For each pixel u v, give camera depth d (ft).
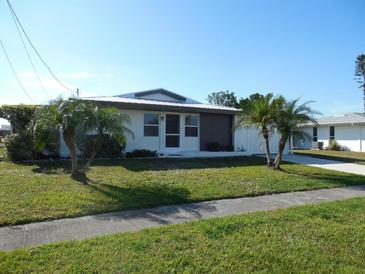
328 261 13.97
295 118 41.68
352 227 18.39
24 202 21.99
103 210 21.20
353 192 29.76
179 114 59.67
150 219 19.75
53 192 25.04
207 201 24.82
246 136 65.92
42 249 14.40
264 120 42.83
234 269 13.07
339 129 102.58
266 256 14.26
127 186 28.37
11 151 42.34
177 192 26.58
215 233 16.92
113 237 16.05
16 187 26.45
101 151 47.32
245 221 19.03
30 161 42.83
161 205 23.04
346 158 63.82
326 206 23.39
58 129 30.83
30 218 18.94
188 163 45.88
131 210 21.65
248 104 45.88
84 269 12.60
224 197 26.02
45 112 31.37
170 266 13.08
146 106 52.47
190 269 12.91
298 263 13.70
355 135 97.35
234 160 51.93
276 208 23.21
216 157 55.21
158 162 45.52
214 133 64.03
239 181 32.42
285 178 35.45
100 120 31.42
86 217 19.93
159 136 56.75
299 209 22.34
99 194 24.95
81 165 40.11
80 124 30.73
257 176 35.94
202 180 32.24
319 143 106.52
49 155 44.96
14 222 18.31
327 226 18.53
